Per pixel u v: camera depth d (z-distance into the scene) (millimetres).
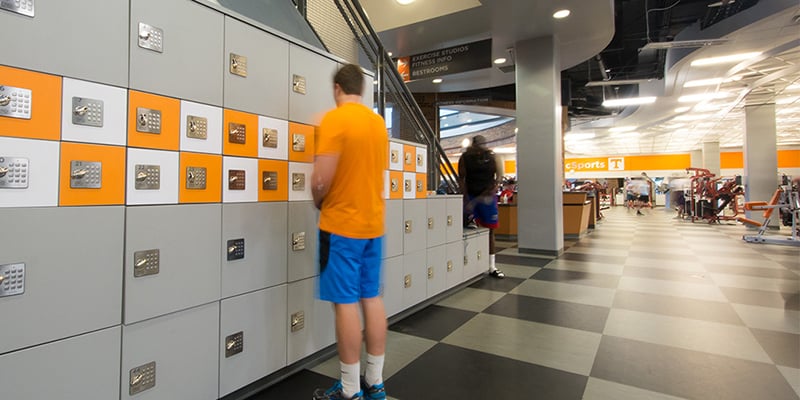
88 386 1265
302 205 2061
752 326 2693
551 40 5613
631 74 10336
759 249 6312
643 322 2793
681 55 7938
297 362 2053
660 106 11852
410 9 5141
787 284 3939
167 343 1474
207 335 1610
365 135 1591
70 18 1212
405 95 4062
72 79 1218
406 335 2568
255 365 1807
